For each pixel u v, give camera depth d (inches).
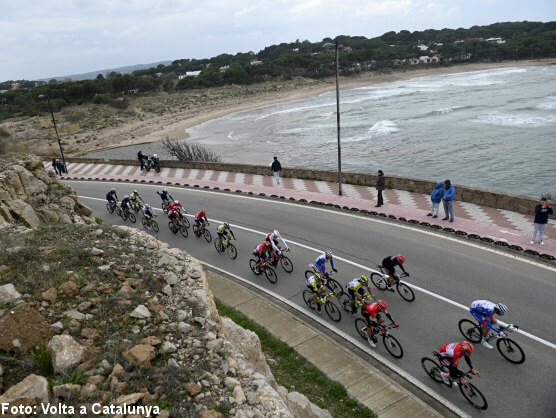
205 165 1136.2
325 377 312.5
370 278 455.5
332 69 5172.2
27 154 589.3
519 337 333.7
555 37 5649.6
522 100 2460.6
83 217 574.2
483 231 542.0
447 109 2402.8
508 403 273.4
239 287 471.8
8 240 281.3
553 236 509.4
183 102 3796.8
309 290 430.0
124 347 193.2
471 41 6210.6
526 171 1188.5
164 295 251.3
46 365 173.6
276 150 1753.2
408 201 702.5
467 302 391.9
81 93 3846.0
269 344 356.2
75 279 235.6
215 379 190.9
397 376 313.7
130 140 2397.9
